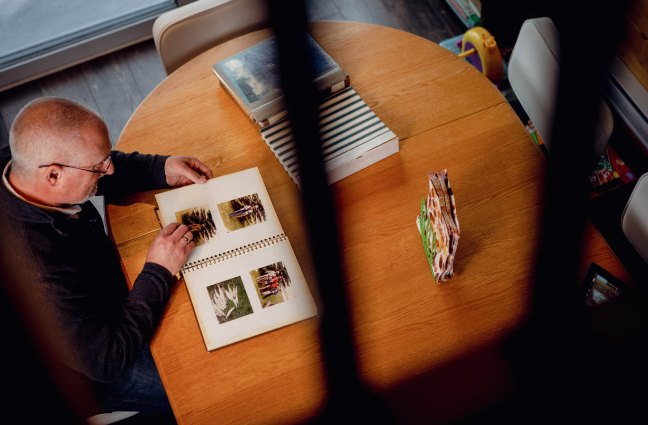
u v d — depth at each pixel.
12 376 1.86
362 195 1.40
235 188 1.38
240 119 1.56
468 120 1.52
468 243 1.33
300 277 1.27
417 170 1.44
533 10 2.46
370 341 1.22
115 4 2.85
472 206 1.38
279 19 1.57
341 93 1.50
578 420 1.19
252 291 1.25
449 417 1.14
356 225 1.36
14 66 2.58
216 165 1.47
